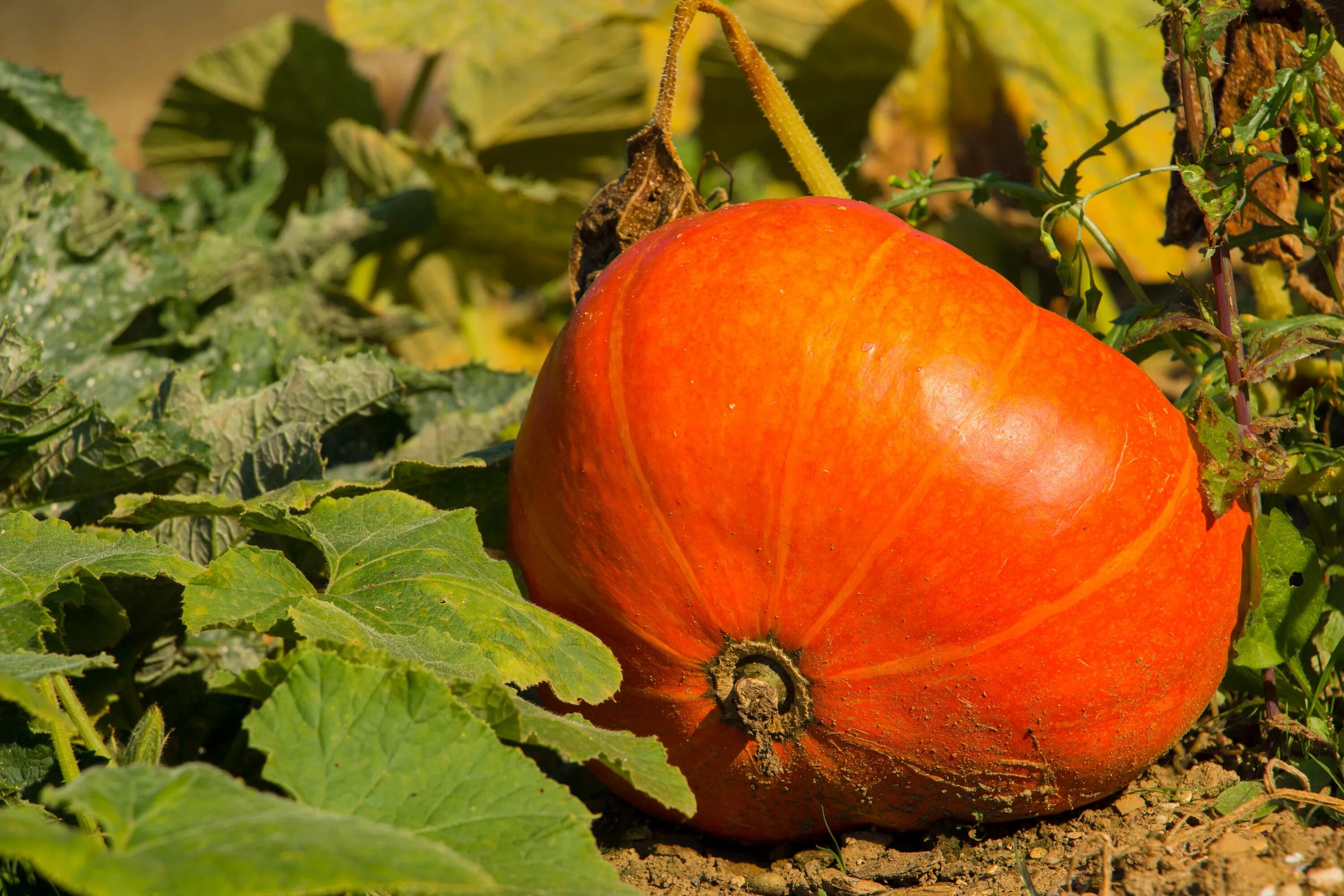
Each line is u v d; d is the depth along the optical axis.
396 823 1.15
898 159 2.05
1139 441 1.22
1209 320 1.26
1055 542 1.20
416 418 1.50
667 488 1.22
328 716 1.17
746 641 1.23
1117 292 2.07
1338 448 1.32
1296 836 1.19
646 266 1.25
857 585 1.21
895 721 1.22
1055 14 1.96
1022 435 1.21
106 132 1.90
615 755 1.19
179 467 1.35
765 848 1.29
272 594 1.23
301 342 1.54
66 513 1.40
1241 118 1.26
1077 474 1.21
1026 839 1.25
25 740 1.26
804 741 1.23
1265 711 1.27
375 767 1.16
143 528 1.38
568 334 1.26
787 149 1.35
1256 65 1.33
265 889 1.08
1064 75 1.96
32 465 1.34
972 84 2.02
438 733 1.17
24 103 1.79
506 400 1.51
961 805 1.24
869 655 1.21
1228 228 1.37
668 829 1.30
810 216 1.25
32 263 1.47
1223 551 1.24
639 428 1.22
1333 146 1.26
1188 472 1.23
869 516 1.20
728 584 1.22
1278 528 1.25
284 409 1.41
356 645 1.20
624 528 1.23
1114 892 1.20
